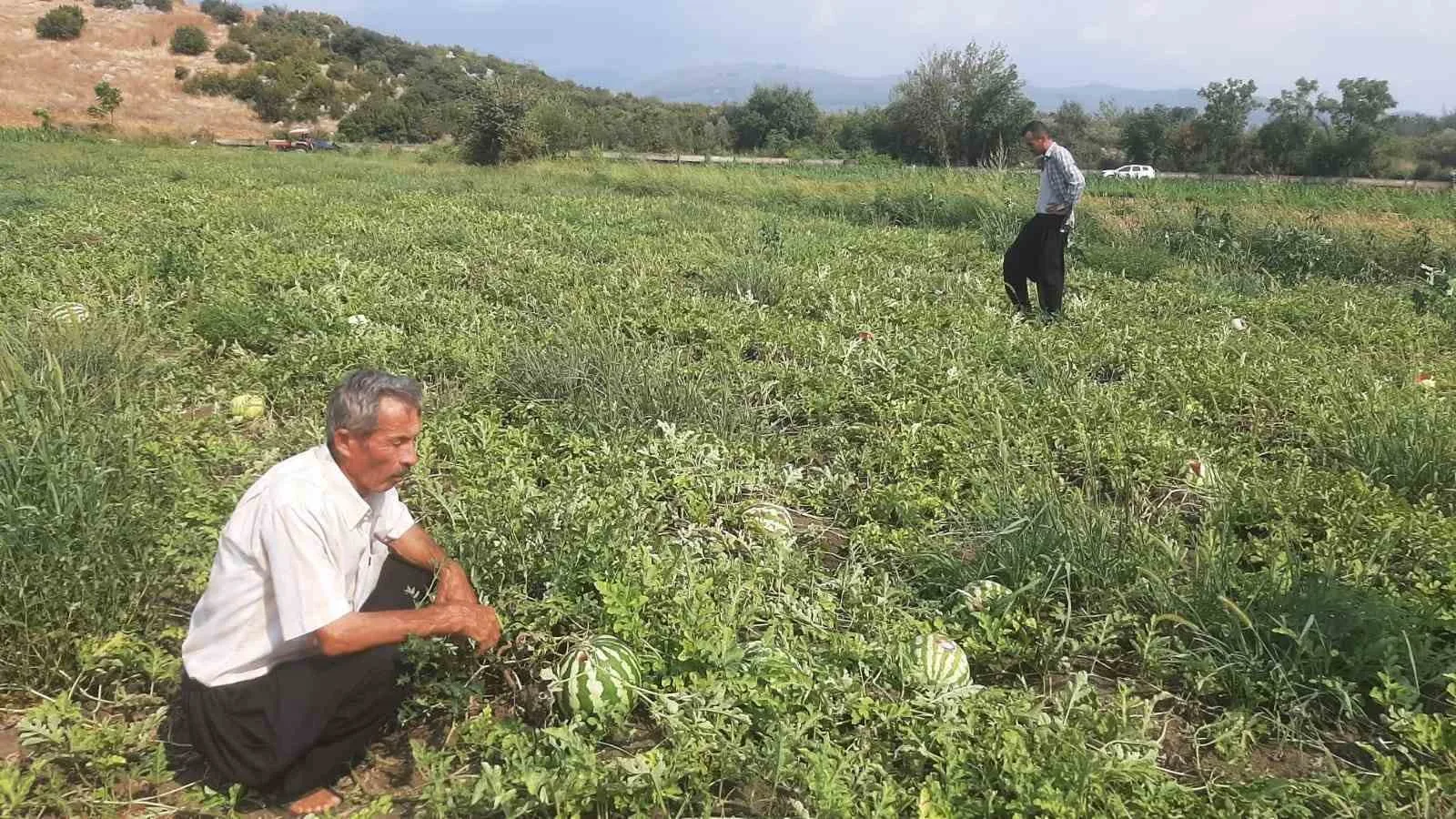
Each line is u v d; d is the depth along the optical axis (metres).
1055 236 9.22
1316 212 16.14
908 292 10.32
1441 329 9.22
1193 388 7.06
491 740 3.24
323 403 6.46
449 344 7.53
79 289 8.90
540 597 4.07
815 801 3.01
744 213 17.31
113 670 3.60
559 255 12.07
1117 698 3.67
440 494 4.68
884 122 48.06
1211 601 4.16
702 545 4.64
